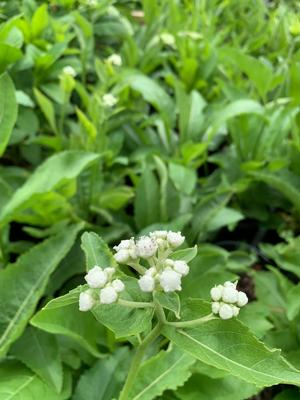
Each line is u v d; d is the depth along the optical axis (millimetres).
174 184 247
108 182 264
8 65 245
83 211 247
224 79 341
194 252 119
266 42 389
